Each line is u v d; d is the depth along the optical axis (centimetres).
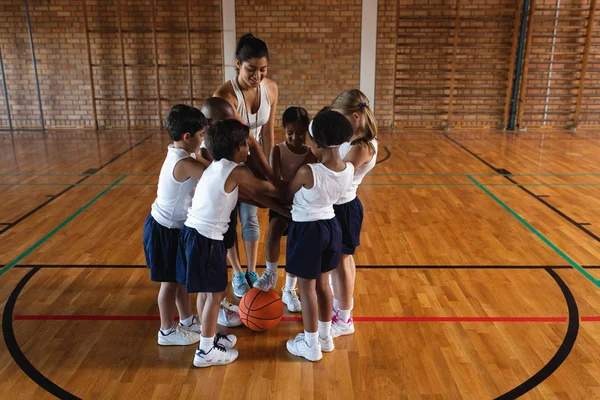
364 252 384
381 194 538
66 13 877
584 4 866
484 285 329
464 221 452
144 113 930
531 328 278
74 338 267
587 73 901
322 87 923
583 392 225
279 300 269
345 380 234
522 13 862
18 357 250
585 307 300
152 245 239
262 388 229
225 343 255
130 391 226
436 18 881
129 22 888
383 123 945
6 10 873
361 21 888
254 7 884
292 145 264
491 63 903
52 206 491
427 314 293
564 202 507
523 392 225
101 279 336
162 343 260
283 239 408
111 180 587
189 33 891
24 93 914
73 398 221
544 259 369
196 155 244
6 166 655
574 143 811
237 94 266
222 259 229
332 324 271
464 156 721
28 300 307
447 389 228
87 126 933
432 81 914
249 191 232
